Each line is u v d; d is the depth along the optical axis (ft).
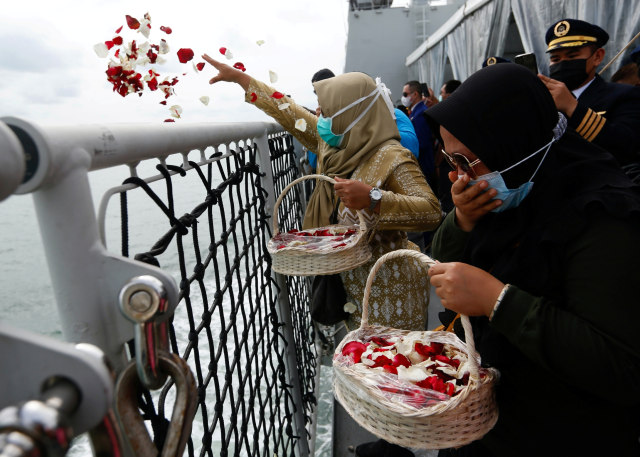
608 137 5.76
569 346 2.50
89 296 1.53
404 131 9.05
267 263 6.03
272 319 5.91
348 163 6.18
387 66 41.32
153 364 1.43
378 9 41.06
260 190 5.84
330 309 6.23
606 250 2.48
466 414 2.97
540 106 2.89
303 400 7.01
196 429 10.82
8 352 0.98
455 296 2.91
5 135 0.90
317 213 6.91
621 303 2.41
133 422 1.45
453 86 14.26
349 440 6.91
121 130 1.82
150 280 1.40
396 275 6.11
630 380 2.39
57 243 1.47
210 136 3.28
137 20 3.32
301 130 6.95
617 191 2.60
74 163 1.44
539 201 2.93
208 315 3.04
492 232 3.18
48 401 0.93
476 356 3.03
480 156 2.90
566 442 3.00
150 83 3.39
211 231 3.34
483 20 22.45
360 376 3.40
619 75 8.38
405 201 5.52
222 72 7.48
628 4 11.43
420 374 3.38
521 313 2.68
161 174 2.46
